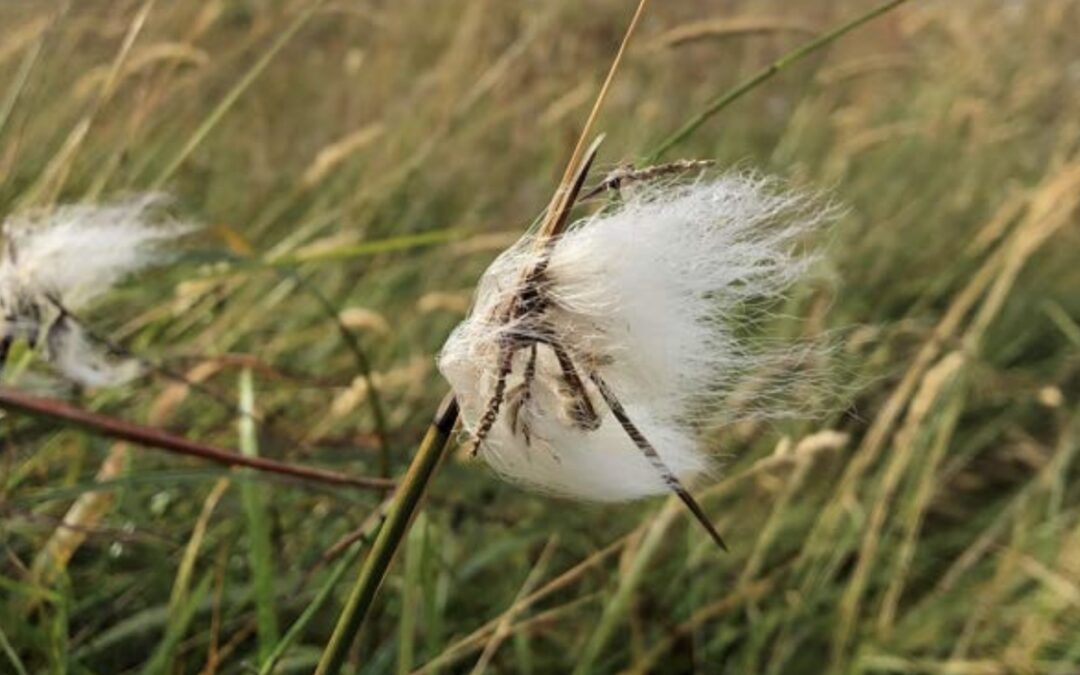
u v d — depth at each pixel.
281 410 0.49
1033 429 0.65
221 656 0.33
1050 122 0.92
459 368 0.18
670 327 0.18
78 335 0.27
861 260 0.71
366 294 0.60
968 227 0.78
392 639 0.39
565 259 0.18
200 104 0.71
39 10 0.63
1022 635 0.45
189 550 0.33
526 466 0.19
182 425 0.43
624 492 0.19
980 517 0.55
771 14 0.99
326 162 0.56
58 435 0.37
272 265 0.34
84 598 0.38
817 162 0.81
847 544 0.45
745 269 0.19
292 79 0.82
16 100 0.42
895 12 1.00
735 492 0.50
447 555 0.43
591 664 0.38
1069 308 0.75
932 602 0.47
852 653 0.46
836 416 0.51
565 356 0.18
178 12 0.65
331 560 0.38
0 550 0.33
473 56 0.80
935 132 0.84
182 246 0.37
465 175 0.76
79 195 0.49
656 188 0.19
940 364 0.44
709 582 0.46
